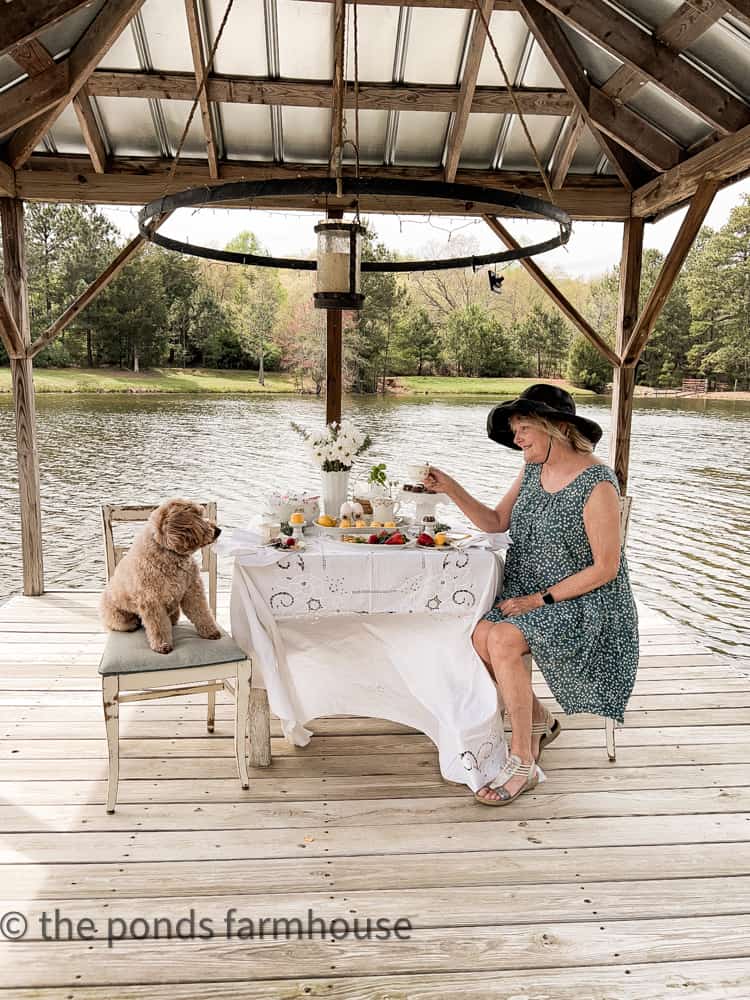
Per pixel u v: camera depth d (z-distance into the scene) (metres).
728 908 2.14
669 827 2.53
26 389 4.87
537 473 2.81
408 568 2.75
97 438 11.03
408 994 1.82
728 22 3.54
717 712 3.42
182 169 4.93
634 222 5.17
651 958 1.95
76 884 2.19
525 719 2.67
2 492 9.02
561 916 2.10
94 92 4.40
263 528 2.87
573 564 2.69
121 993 1.81
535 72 4.50
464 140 4.93
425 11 4.09
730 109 3.98
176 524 2.49
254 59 4.34
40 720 3.25
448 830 2.49
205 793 2.69
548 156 5.05
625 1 3.75
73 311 4.91
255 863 2.30
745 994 1.84
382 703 3.04
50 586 6.19
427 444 10.79
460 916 2.09
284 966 1.91
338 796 2.69
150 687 2.51
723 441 11.37
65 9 3.36
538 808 2.63
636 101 4.47
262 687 2.80
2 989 1.81
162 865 2.28
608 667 2.64
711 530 7.80
